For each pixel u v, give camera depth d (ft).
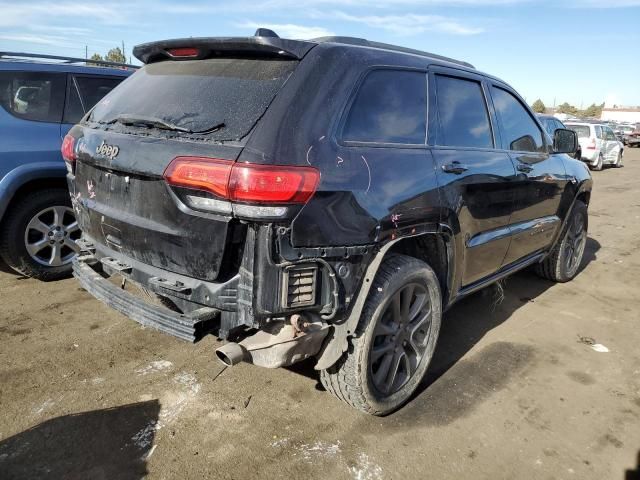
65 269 15.58
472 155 11.18
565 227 16.93
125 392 10.12
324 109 8.07
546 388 11.14
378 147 8.84
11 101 14.39
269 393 10.36
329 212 7.74
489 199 11.63
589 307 16.01
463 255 11.02
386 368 9.53
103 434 8.89
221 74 8.73
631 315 15.48
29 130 14.46
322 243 7.71
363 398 9.15
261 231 7.27
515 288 17.47
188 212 7.66
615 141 65.10
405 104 9.75
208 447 8.72
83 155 9.66
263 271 7.32
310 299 7.77
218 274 7.57
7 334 12.12
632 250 23.32
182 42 9.18
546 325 14.49
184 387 10.41
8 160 13.97
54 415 9.32
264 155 7.25
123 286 10.19
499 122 12.75
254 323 7.48
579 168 17.21
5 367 10.73
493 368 11.88
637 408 10.55
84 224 10.40
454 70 11.39
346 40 9.66
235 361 7.60
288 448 8.80
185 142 7.86
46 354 11.33
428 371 11.61
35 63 14.99
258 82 8.21
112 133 9.13
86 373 10.69
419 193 9.27
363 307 8.68
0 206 13.85
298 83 8.00
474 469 8.57
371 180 8.42
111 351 11.62
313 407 9.98
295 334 7.75
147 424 9.21
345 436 9.18
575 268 18.37
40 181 14.80
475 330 13.94
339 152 8.06
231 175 7.16
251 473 8.19
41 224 14.93
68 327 12.63
